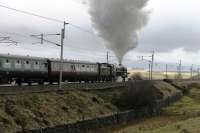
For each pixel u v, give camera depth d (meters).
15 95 44.44
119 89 73.19
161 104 76.19
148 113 67.31
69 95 55.06
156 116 68.81
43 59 61.78
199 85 135.50
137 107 66.62
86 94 60.31
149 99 69.81
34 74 58.72
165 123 59.06
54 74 63.62
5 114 39.31
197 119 54.75
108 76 84.31
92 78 77.44
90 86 66.19
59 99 51.56
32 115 42.47
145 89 69.69
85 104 55.59
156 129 49.00
